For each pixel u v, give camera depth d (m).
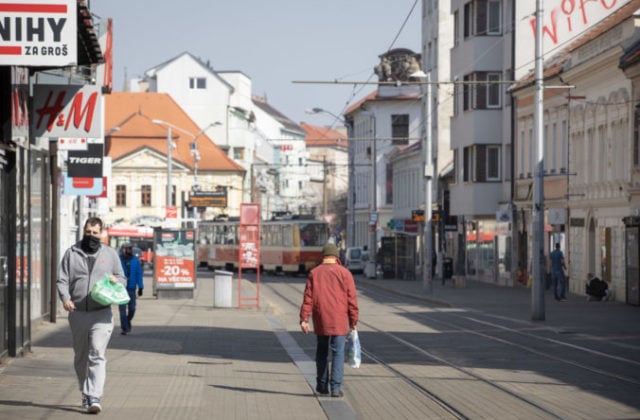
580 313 38.59
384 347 26.47
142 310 39.94
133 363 21.78
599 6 60.66
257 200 150.25
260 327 33.12
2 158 19.48
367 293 57.72
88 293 14.79
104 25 24.03
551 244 55.69
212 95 137.12
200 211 111.38
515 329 31.98
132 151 119.69
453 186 68.81
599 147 48.34
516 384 18.83
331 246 17.02
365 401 16.83
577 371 20.88
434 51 84.25
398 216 105.50
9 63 15.48
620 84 45.44
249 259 42.28
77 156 32.75
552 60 59.94
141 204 120.12
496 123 63.97
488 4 63.66
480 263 69.69
